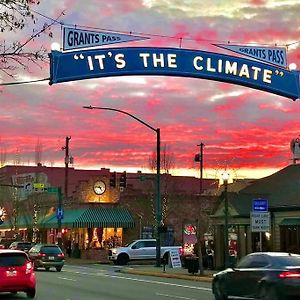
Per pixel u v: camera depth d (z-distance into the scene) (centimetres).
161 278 3172
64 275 3378
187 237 3966
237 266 1923
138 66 1861
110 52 1838
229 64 1972
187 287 2539
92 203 5825
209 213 4241
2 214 8169
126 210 5869
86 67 1802
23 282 2066
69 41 1780
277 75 2034
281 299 1698
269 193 3703
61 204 5878
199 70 1927
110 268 4241
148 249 4834
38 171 8838
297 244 3278
